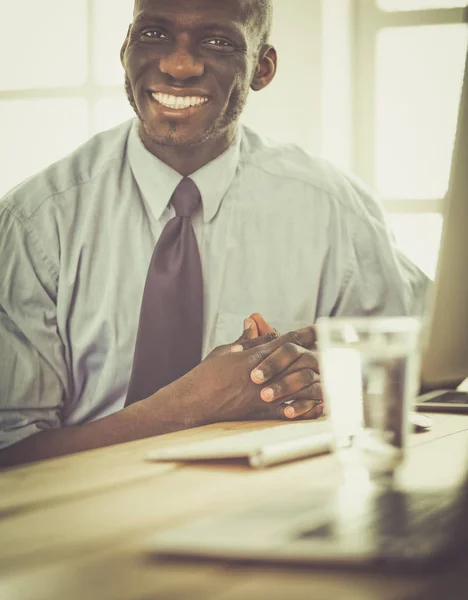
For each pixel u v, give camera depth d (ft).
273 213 6.17
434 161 9.93
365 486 2.18
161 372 5.16
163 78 5.66
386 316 6.25
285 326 6.07
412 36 9.90
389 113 10.02
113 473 2.50
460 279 3.74
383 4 9.96
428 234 9.98
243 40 5.84
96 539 1.72
